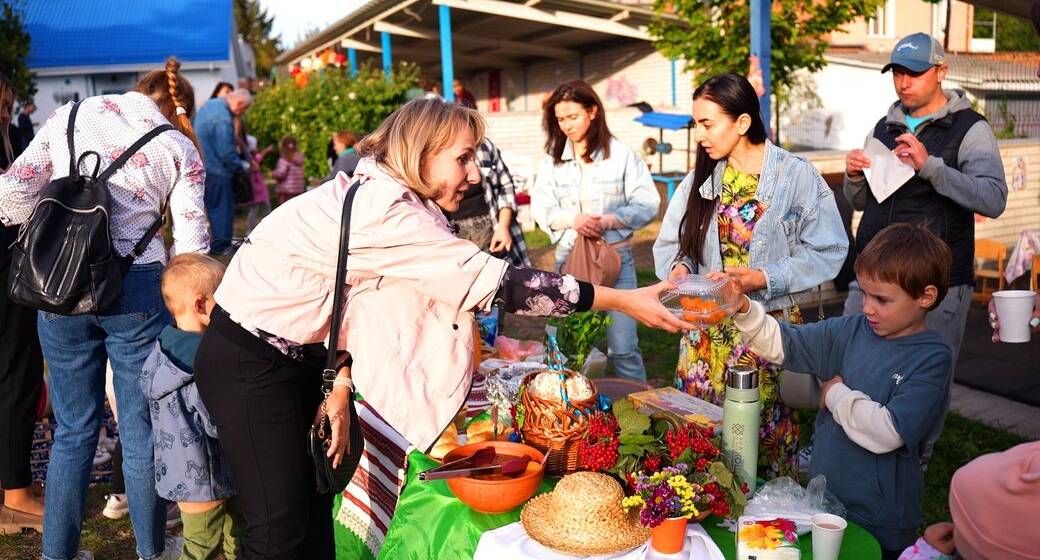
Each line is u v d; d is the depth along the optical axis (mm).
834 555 1846
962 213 3445
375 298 2125
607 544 1950
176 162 3080
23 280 2801
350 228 2068
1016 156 9086
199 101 19859
